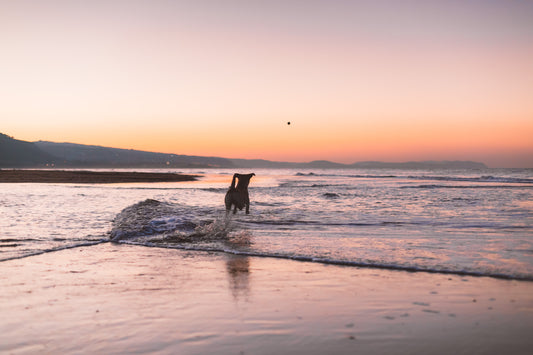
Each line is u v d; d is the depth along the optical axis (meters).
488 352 3.01
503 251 7.20
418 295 4.59
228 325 3.65
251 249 7.65
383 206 16.36
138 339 3.34
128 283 5.26
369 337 3.32
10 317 3.92
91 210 15.20
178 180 53.09
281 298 4.52
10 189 30.33
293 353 3.02
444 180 51.78
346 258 6.71
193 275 5.71
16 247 7.88
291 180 56.41
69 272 5.92
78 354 3.05
